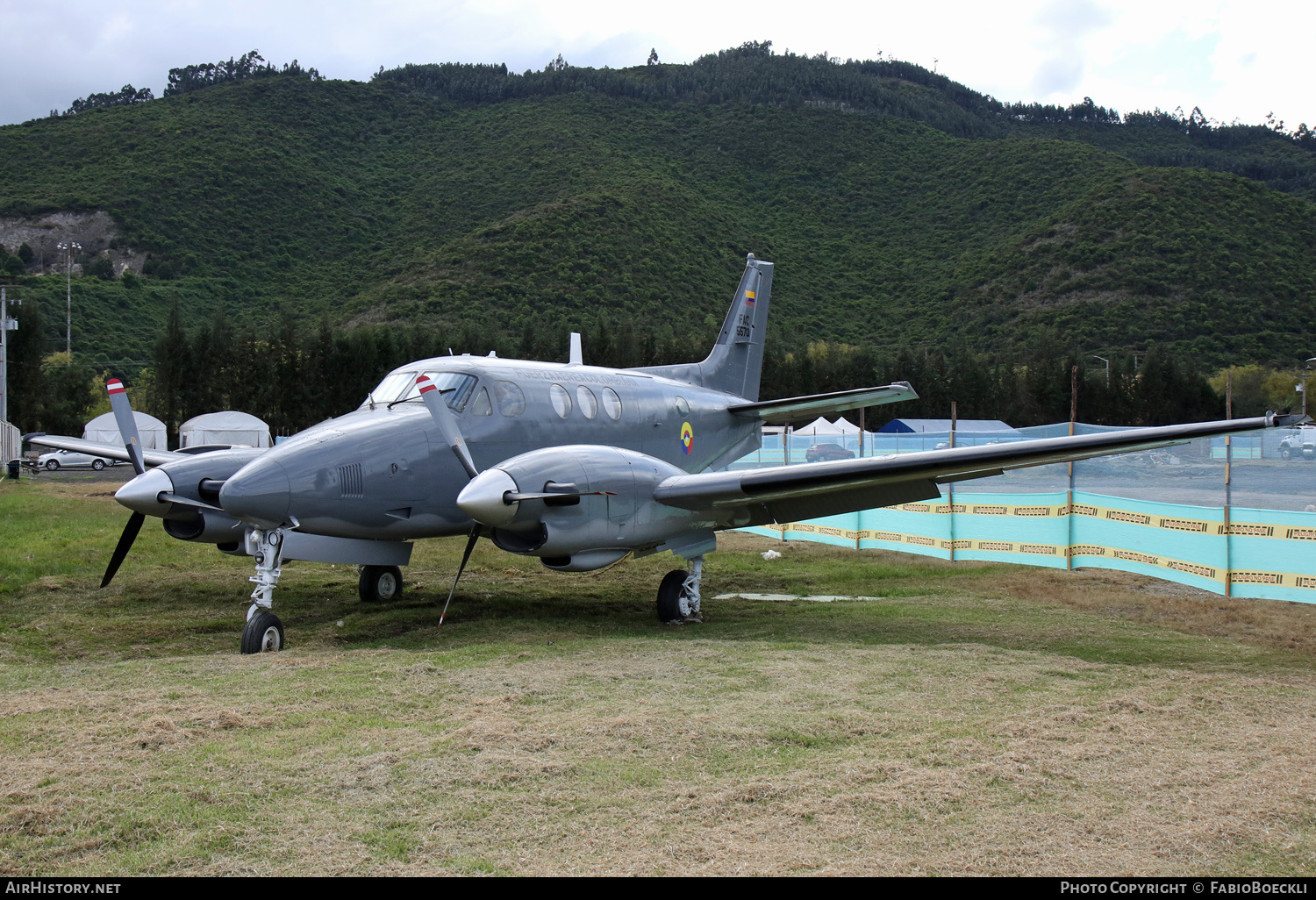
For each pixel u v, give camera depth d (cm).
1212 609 943
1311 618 893
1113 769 432
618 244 11175
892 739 479
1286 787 408
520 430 975
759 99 19175
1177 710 537
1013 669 650
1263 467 1472
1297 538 923
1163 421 5856
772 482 819
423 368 978
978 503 1293
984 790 405
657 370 1281
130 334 8475
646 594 1126
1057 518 1197
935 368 6250
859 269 12688
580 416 1049
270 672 634
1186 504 1127
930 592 1094
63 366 5753
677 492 860
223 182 13238
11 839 352
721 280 11262
